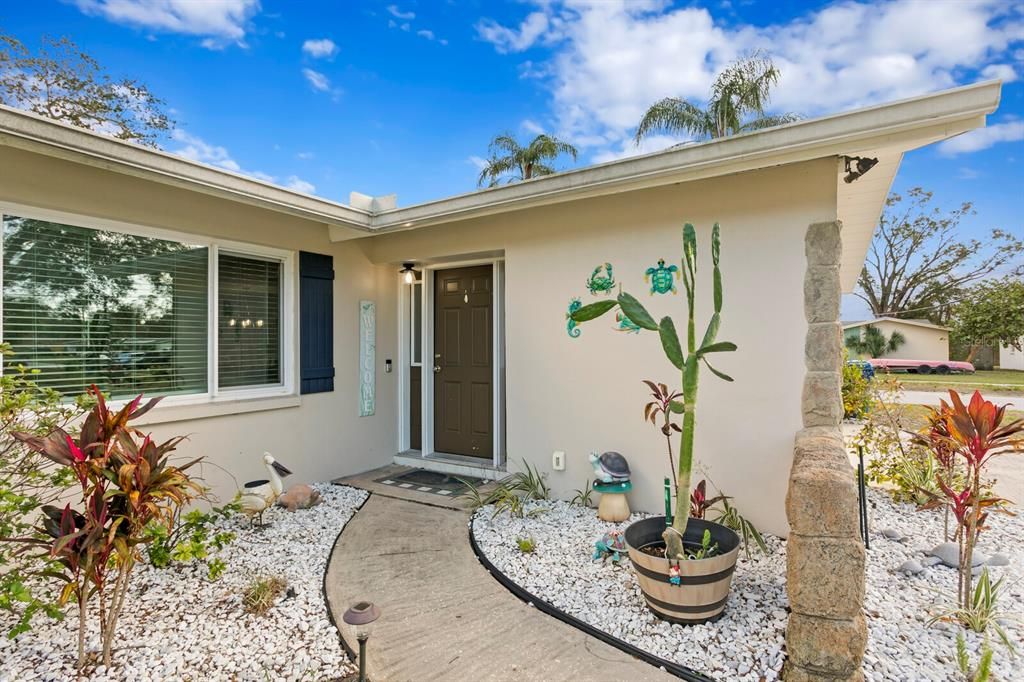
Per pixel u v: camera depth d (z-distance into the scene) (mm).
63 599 2072
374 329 5539
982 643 2197
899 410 5070
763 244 3463
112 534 2057
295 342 4707
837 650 1883
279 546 3422
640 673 2133
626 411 4004
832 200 3256
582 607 2637
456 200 4160
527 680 2102
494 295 5059
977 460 2459
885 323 26078
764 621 2430
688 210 3729
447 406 5570
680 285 3758
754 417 3514
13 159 3033
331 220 4371
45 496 3045
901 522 3881
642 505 3941
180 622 2518
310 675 2143
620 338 4020
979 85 2400
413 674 2146
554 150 13273
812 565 1964
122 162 3008
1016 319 21422
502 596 2801
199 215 3963
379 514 4051
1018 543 3482
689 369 2453
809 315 3285
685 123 12102
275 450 4508
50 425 2498
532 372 4453
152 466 2236
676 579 2357
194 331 4020
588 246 4156
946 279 25516
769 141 2879
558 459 4301
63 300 3312
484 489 4641
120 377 3586
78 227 3373
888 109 2582
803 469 2207
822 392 3203
